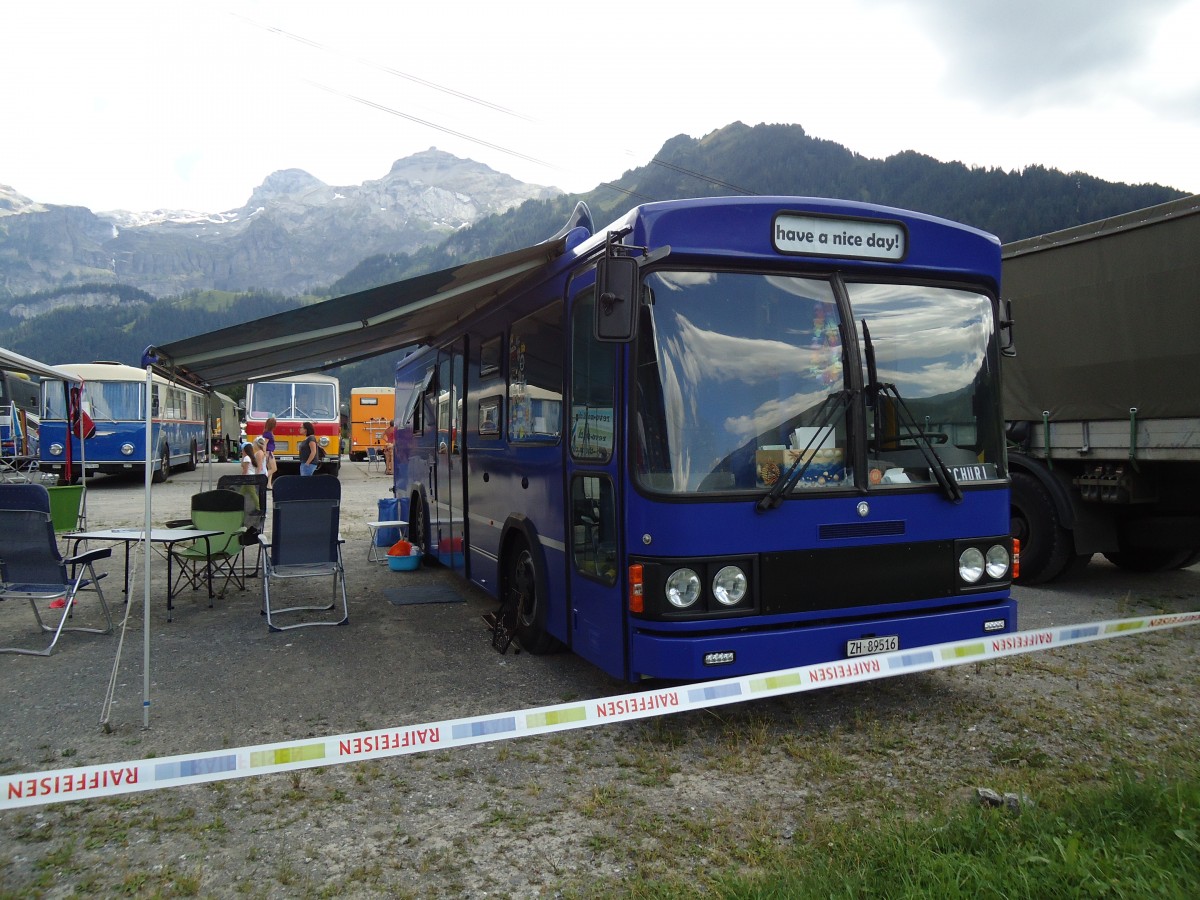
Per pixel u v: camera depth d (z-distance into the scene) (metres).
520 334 7.13
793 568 4.95
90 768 3.68
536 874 3.62
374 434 39.19
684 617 4.75
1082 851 3.24
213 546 9.27
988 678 6.10
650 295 4.92
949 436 5.49
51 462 23.72
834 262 5.26
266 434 15.82
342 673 6.48
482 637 7.55
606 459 5.28
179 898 3.45
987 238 5.72
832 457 5.11
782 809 4.18
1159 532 8.64
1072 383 8.61
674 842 3.85
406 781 4.57
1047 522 8.88
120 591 9.69
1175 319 7.72
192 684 6.21
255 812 4.23
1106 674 6.18
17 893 3.49
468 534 8.77
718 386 4.95
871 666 4.86
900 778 4.50
